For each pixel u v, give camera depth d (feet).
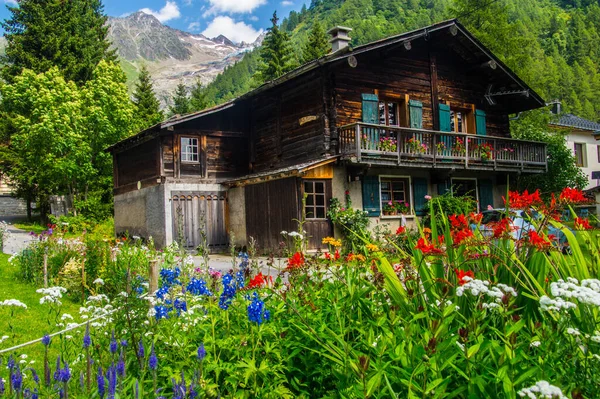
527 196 12.92
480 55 67.56
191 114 62.28
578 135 107.14
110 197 97.55
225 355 12.35
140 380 10.30
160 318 12.13
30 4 121.29
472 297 11.40
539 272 12.34
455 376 9.49
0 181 150.30
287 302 12.31
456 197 57.47
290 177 52.80
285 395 10.73
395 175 59.52
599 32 357.00
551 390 6.59
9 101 98.68
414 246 13.20
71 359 13.50
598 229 13.35
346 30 62.75
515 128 101.71
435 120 65.16
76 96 93.25
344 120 57.77
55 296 17.24
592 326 9.46
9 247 57.67
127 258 27.81
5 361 13.39
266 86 59.57
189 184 63.67
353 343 11.65
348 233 51.88
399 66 63.00
